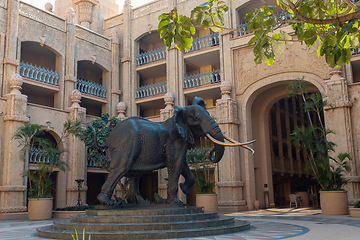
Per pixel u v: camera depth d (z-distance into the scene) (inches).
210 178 940.6
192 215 343.3
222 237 300.5
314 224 425.1
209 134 373.1
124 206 368.5
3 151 717.9
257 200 816.9
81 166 846.5
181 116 384.8
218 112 822.5
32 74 834.2
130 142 368.5
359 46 178.7
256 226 401.4
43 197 671.1
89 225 320.2
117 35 1039.0
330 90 698.2
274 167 1024.9
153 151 375.9
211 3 177.5
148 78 1131.3
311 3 161.5
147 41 1122.0
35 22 847.7
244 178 810.2
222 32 872.9
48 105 976.9
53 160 716.0
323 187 629.9
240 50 849.5
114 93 1002.7
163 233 299.7
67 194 823.1
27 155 750.5
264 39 171.2
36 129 703.7
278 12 850.8
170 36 172.7
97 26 1088.2
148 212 335.9
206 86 892.0
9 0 799.7
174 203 371.6
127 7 1049.5
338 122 681.6
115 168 365.4
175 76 933.8
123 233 298.0
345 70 712.4
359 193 649.0
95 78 1097.4
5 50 779.4
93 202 1056.2
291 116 1197.1
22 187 719.7
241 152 822.5
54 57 988.6
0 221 637.3
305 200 1003.9
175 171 379.9
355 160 665.0
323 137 649.0
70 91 895.1
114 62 1017.5
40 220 652.7
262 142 906.1
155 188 1103.0
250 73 828.6
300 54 769.6
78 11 1070.4
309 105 663.1
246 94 829.2
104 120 809.5
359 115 675.4
